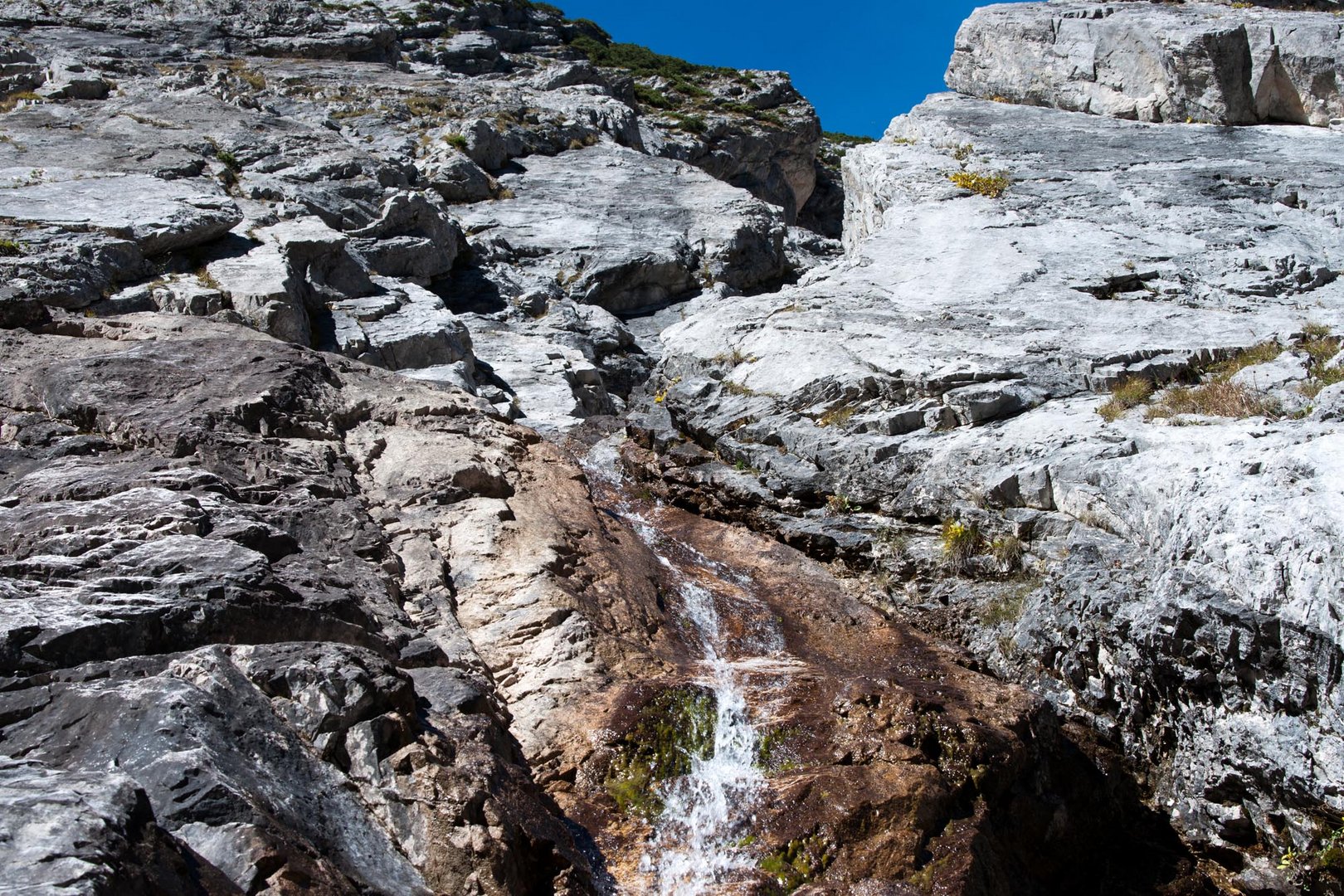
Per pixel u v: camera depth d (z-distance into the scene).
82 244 12.36
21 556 6.25
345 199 18.88
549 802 6.51
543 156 27.12
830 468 10.77
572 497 10.09
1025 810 7.50
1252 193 16.80
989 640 9.25
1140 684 8.24
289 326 12.75
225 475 8.04
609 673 7.63
